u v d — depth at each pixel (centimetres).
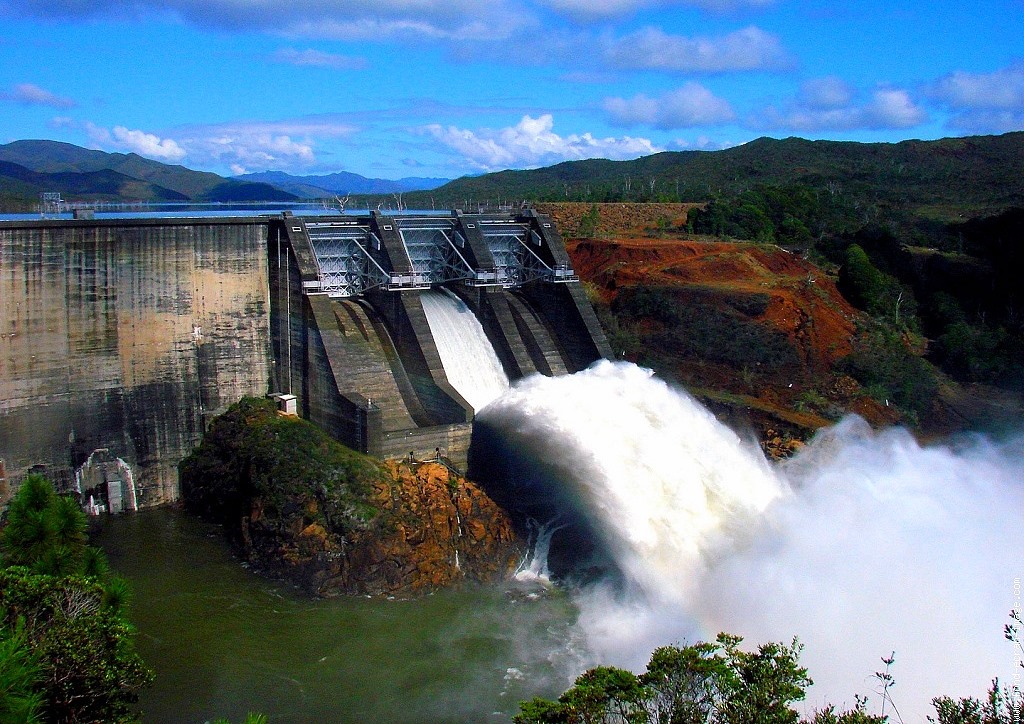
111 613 3091
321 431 6066
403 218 7594
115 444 6212
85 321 6028
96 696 2708
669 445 6391
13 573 3070
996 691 2525
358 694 4359
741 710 2381
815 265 10206
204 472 6312
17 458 5822
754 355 7869
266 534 5538
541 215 8325
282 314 6725
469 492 5850
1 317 5691
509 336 7394
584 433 6166
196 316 6494
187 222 6372
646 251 9525
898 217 13088
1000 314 9575
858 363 7825
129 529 6019
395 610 5166
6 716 2161
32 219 6112
